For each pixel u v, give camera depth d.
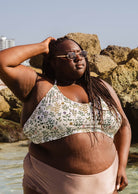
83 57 2.61
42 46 2.61
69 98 2.50
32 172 2.59
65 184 2.42
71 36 14.91
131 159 6.38
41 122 2.42
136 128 9.20
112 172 2.56
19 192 4.34
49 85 2.51
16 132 9.42
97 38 15.62
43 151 2.53
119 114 2.68
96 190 2.45
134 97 9.65
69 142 2.42
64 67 2.58
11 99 11.30
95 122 2.49
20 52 2.46
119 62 14.06
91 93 2.55
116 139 2.87
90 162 2.44
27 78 2.47
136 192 4.27
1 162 6.20
